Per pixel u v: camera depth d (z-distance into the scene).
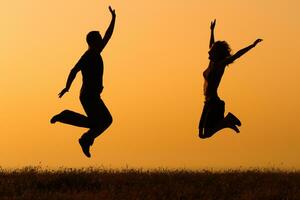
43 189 31.36
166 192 30.12
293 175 36.44
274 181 33.94
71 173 35.22
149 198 28.53
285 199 29.56
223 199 29.06
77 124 25.69
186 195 29.72
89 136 25.64
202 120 26.80
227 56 26.66
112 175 35.31
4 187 31.11
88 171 36.59
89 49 25.83
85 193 29.86
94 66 25.64
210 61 26.84
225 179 34.19
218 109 26.61
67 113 25.69
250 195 29.66
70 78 25.44
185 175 35.88
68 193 30.00
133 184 32.81
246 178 34.66
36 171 36.41
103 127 25.78
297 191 30.94
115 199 28.31
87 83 25.72
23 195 29.23
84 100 25.72
